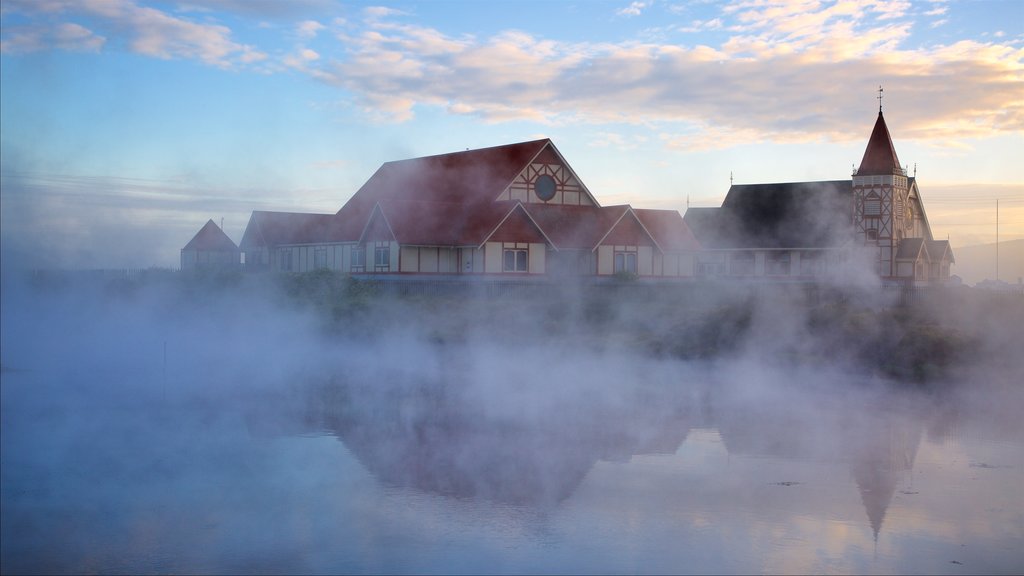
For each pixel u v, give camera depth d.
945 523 12.73
